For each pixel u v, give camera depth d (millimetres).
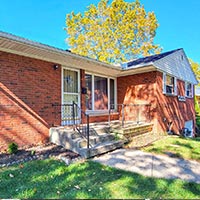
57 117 7492
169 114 10984
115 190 3465
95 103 9734
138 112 10281
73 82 8430
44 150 5957
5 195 3307
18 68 6266
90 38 21938
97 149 5766
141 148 6688
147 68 9680
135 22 21516
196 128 17297
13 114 6078
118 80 11227
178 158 5559
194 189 3600
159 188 3582
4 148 5812
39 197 3223
